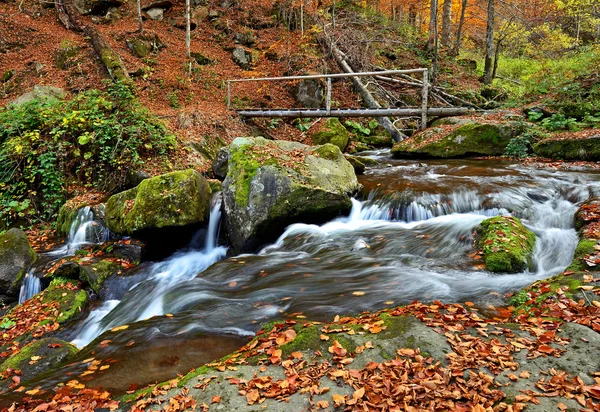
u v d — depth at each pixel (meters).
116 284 6.71
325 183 7.69
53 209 9.43
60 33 15.52
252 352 3.56
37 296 6.39
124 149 9.53
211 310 4.75
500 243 5.52
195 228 7.71
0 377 4.06
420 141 12.40
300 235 7.24
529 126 11.37
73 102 10.23
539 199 7.52
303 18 19.84
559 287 4.27
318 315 4.37
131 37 15.76
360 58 17.97
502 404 2.66
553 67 17.30
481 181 8.42
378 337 3.51
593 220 6.00
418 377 2.96
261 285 5.40
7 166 9.41
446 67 20.48
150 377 3.56
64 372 3.73
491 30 19.09
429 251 6.10
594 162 9.54
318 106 16.02
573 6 19.69
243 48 17.66
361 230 7.23
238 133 13.37
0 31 14.42
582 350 3.19
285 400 2.85
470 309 4.24
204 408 2.85
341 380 3.02
